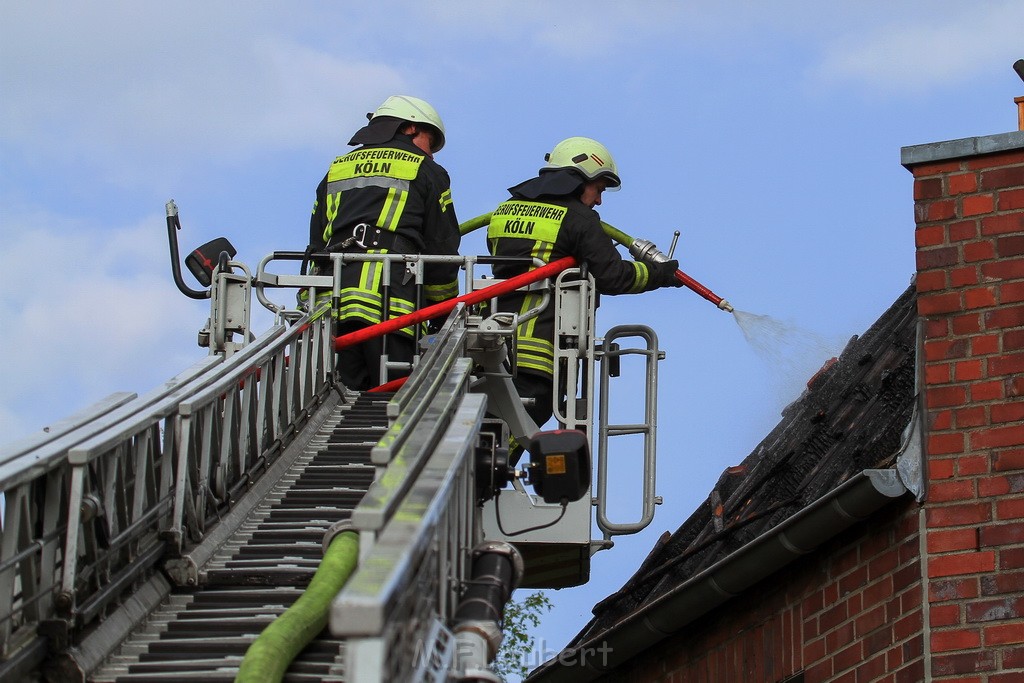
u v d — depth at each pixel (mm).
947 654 11617
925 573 11859
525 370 17188
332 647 10133
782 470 14844
